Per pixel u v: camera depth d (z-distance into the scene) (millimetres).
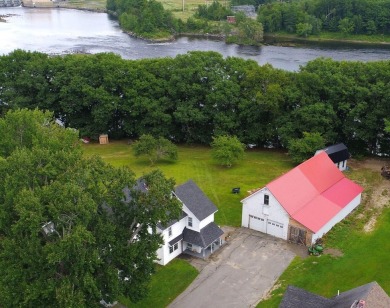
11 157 39625
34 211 32250
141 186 47031
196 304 41969
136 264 37656
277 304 41500
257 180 67875
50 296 32438
